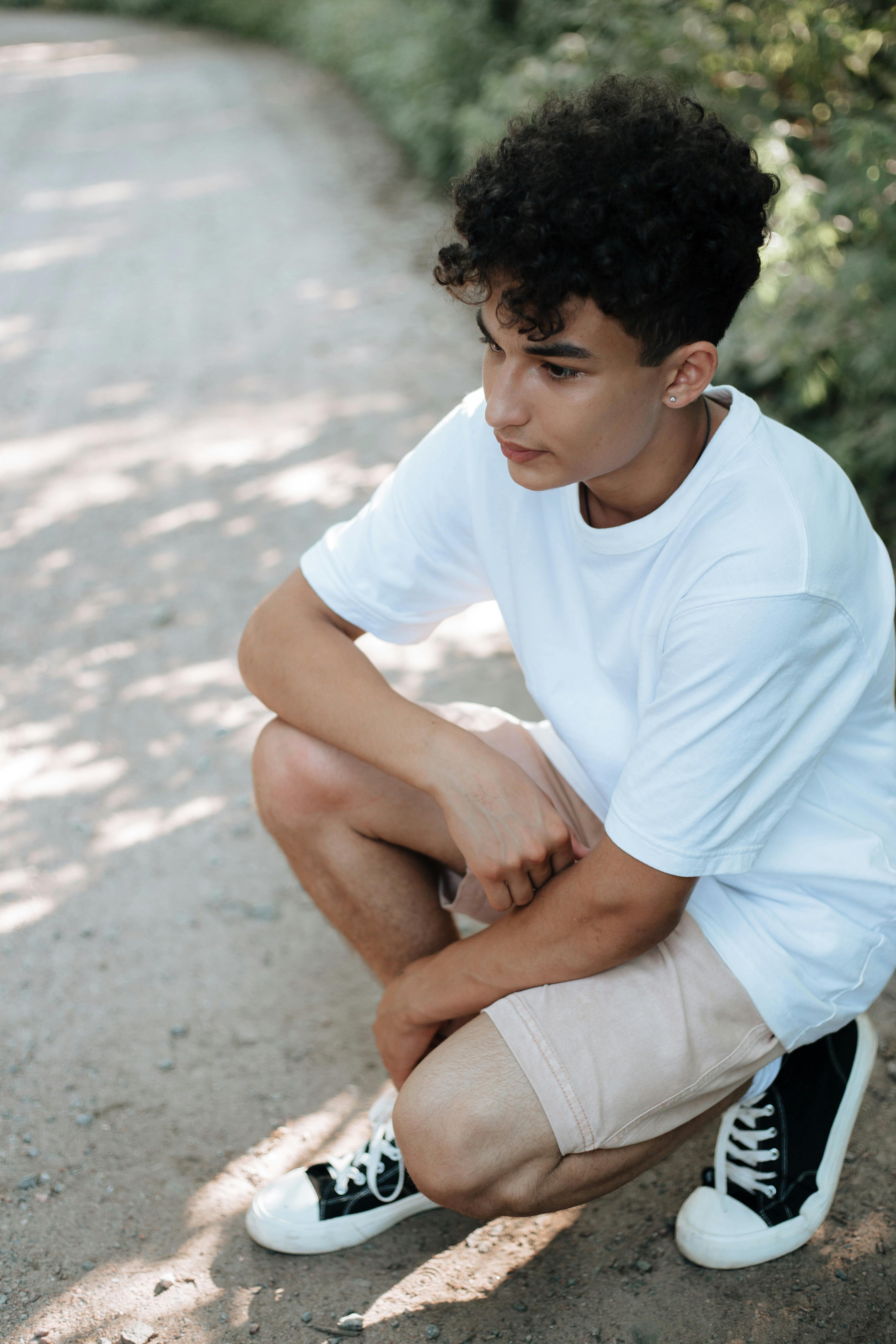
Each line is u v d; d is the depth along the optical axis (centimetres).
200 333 609
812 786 147
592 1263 167
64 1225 176
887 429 362
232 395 526
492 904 154
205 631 349
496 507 154
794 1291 160
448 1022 174
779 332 394
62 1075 205
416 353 570
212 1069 206
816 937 147
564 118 116
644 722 136
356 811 170
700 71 440
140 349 588
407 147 944
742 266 118
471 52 792
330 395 523
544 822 149
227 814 275
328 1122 194
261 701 174
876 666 139
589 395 119
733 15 434
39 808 277
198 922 242
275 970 230
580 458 124
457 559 164
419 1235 174
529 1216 153
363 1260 170
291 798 171
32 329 619
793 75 426
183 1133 193
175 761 294
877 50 403
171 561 388
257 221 813
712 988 146
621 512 140
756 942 146
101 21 2006
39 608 363
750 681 128
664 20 463
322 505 420
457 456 157
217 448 471
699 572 131
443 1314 160
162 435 485
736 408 135
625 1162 149
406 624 171
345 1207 170
